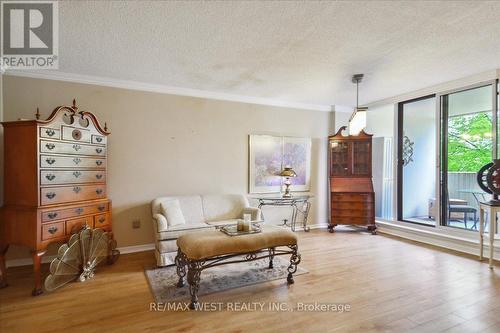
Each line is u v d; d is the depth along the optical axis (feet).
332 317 6.96
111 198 12.14
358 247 13.07
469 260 11.18
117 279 9.36
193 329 6.47
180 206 12.60
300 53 9.37
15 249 10.62
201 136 14.12
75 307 7.48
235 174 15.01
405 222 15.51
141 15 7.00
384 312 7.19
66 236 9.07
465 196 13.84
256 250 8.77
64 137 9.20
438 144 13.67
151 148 13.01
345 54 9.46
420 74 11.65
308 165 17.08
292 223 16.61
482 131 12.89
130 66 10.62
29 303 7.70
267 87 13.50
